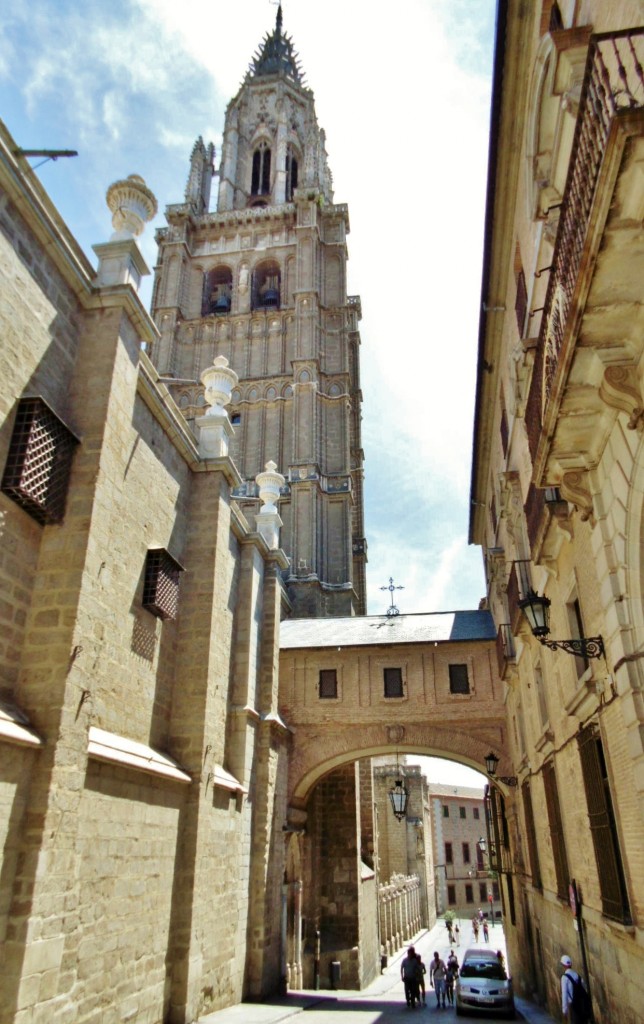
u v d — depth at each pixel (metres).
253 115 63.12
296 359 45.25
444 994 26.11
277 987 20.48
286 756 24.06
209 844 15.30
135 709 13.60
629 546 8.42
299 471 41.84
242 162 60.31
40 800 9.21
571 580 11.73
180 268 50.47
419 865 67.88
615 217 5.81
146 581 14.32
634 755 8.60
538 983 20.53
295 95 64.19
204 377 19.86
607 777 10.30
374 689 25.36
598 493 9.35
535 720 17.23
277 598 23.70
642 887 8.87
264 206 58.47
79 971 10.15
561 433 8.89
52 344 11.40
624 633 8.78
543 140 10.87
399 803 25.25
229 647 20.03
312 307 47.06
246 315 48.44
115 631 12.84
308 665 26.00
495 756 23.64
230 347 47.81
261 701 21.97
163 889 13.31
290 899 24.88
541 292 11.78
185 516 17.23
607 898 10.67
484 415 21.70
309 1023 15.86
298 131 62.81
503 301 16.83
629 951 9.58
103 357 12.08
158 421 15.64
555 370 7.90
